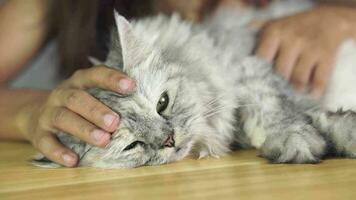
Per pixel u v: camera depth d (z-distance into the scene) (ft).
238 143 1.86
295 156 1.52
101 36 2.17
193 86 1.75
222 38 2.06
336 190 1.25
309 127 1.59
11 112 2.12
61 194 1.37
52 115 1.67
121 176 1.52
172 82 1.69
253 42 2.07
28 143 2.17
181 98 1.70
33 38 2.50
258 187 1.32
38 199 1.34
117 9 2.16
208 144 1.76
